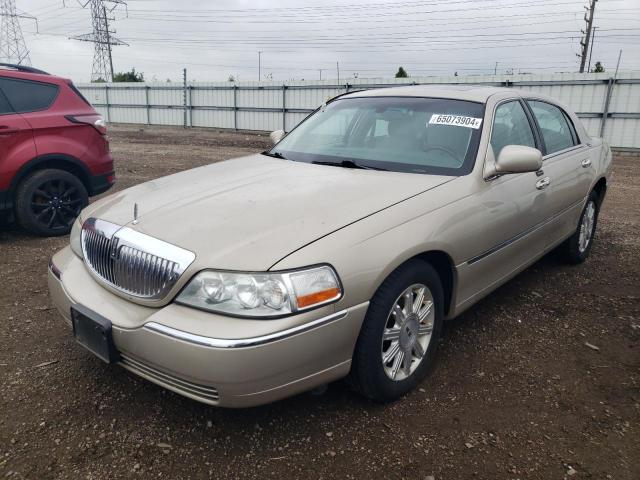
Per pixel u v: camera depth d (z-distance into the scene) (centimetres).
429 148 350
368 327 260
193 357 222
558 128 467
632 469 243
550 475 239
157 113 2994
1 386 301
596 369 329
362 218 265
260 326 222
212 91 2723
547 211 407
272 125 2566
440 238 289
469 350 350
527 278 484
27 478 233
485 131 350
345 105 425
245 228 252
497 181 345
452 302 321
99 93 3216
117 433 263
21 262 512
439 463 245
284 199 283
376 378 270
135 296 252
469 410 285
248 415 279
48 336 361
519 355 345
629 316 406
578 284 471
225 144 1888
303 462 245
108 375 314
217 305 228
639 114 1711
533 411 285
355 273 246
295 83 2433
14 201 576
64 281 289
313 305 232
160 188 323
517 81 1900
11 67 595
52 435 261
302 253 236
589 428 271
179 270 237
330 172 333
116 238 265
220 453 251
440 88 411
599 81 1750
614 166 1419
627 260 543
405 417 278
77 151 608
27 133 570
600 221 727
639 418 280
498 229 340
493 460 247
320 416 278
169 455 249
